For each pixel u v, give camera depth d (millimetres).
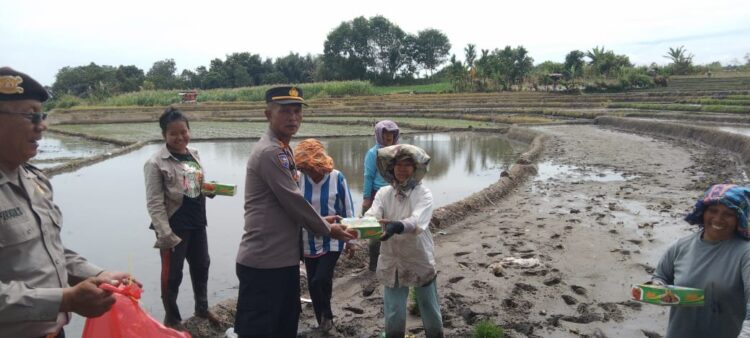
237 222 10680
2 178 2646
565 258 7559
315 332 5434
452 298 6125
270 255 4215
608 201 11508
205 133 34281
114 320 2754
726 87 51625
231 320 5816
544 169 16828
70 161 20641
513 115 42438
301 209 4086
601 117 35219
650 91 52656
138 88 94438
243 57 107688
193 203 5434
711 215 3344
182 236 5375
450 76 72625
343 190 5586
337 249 5418
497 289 6414
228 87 101125
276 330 4332
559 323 5449
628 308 5816
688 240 3594
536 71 75688
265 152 4078
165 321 5406
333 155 22641
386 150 4293
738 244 3305
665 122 29234
